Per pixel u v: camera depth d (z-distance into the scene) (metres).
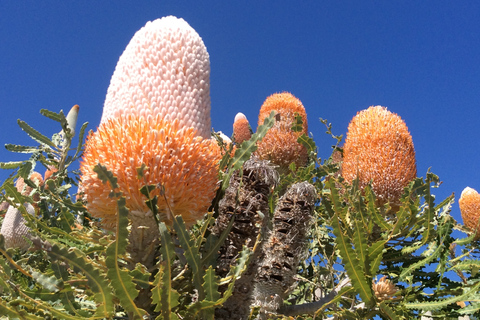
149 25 0.32
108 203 0.27
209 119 0.32
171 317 0.26
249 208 0.31
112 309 0.26
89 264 0.25
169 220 0.29
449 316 0.41
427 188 0.44
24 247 0.44
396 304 0.43
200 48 0.32
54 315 0.27
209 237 0.30
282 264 0.36
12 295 0.29
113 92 0.31
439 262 0.45
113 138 0.28
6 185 0.33
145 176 0.27
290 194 0.38
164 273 0.26
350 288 0.38
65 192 0.45
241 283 0.30
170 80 0.30
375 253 0.38
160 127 0.29
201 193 0.29
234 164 0.32
